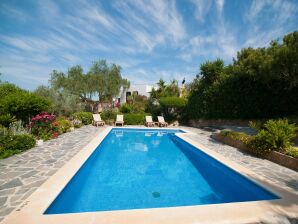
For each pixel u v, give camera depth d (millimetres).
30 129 9430
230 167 6031
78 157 6496
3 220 2994
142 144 11586
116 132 15430
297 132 8969
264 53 12609
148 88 33375
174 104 19562
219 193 5211
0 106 9969
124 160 8180
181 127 17922
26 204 3465
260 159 7039
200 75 18516
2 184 4270
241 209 3574
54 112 16062
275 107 14688
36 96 10820
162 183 5824
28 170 5164
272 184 4754
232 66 16328
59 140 9547
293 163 5926
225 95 16625
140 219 3150
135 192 5137
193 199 4828
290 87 11844
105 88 23062
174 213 3371
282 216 3381
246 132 12250
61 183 4355
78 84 22438
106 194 4996
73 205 4379
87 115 17438
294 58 9602
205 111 17812
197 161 8250
